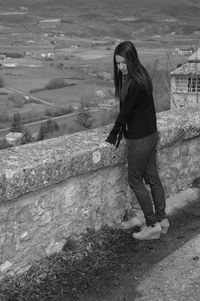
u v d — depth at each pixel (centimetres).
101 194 407
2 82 12612
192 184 537
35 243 352
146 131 382
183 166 517
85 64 15638
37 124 7138
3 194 314
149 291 340
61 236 375
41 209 352
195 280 356
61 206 369
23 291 329
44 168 342
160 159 477
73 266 365
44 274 351
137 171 396
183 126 488
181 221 456
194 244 410
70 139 409
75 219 385
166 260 383
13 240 334
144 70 373
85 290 337
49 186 353
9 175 317
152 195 424
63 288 338
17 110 8619
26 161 341
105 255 384
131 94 365
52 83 11831
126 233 423
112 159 402
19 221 336
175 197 508
